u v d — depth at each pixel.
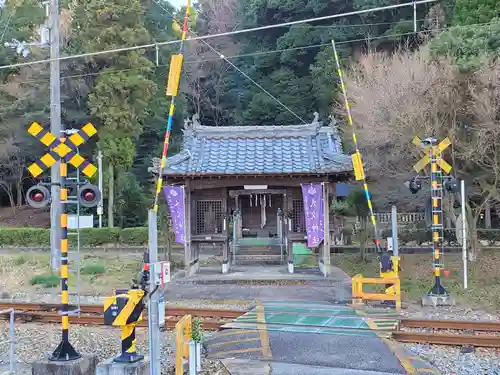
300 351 8.88
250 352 8.86
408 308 12.95
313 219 16.66
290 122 44.47
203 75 51.12
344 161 16.25
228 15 53.06
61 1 41.06
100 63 36.19
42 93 38.44
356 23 42.84
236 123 49.28
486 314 12.27
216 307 13.14
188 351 7.90
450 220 25.69
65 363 7.48
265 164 16.88
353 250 26.34
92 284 17.20
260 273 17.80
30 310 13.13
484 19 24.72
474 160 19.45
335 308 12.55
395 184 28.02
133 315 7.34
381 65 26.92
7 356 9.26
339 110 31.19
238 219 23.98
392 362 8.29
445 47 20.86
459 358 8.77
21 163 41.78
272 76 46.03
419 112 20.08
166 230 20.78
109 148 33.09
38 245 32.25
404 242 27.66
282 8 46.66
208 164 16.97
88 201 7.97
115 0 33.56
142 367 7.36
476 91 18.64
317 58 42.53
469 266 19.50
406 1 39.62
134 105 34.19
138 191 37.97
